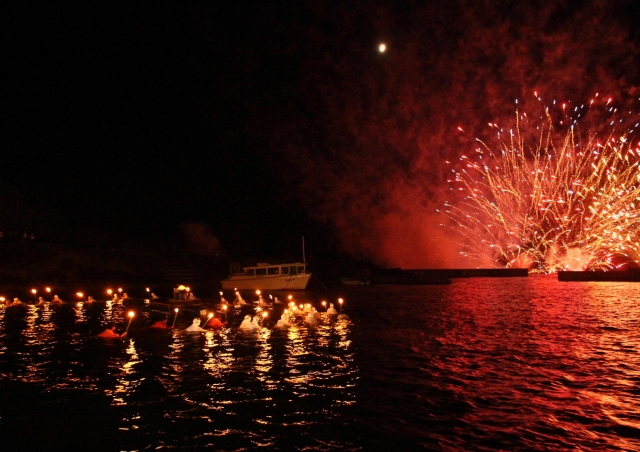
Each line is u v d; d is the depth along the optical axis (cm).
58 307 3947
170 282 6644
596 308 3559
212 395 1436
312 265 8231
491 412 1268
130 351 2078
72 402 1385
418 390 1470
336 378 1614
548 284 6103
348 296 4975
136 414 1284
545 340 2275
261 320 2869
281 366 1783
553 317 3108
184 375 1664
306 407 1323
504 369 1714
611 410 1273
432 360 1869
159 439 1127
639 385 1498
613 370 1683
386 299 4603
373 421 1216
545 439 1091
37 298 4688
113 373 1698
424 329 2662
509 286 5947
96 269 6438
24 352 2072
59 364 1839
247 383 1560
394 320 3055
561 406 1306
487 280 7044
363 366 1777
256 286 5956
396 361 1855
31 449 1084
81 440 1127
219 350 2084
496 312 3450
